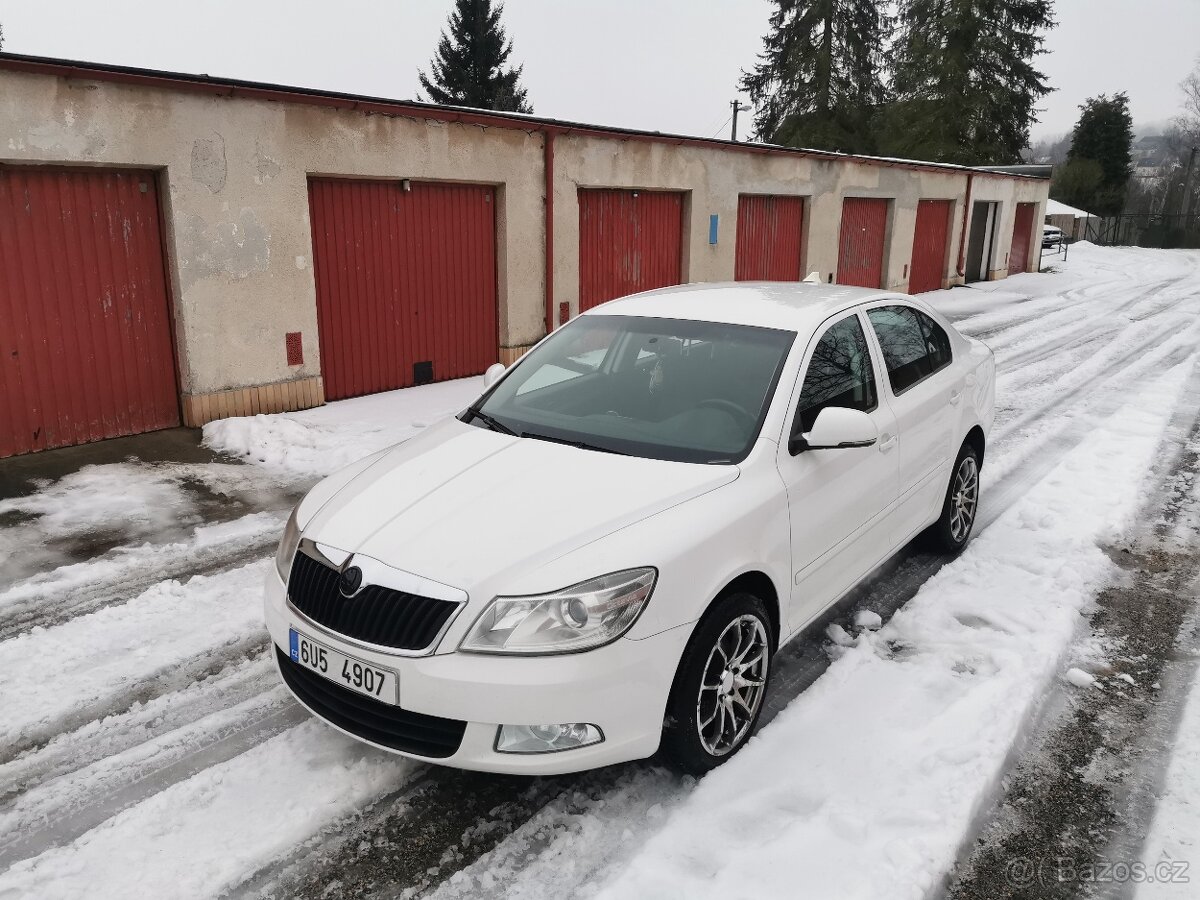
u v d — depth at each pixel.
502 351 11.05
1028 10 40.09
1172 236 51.12
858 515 4.00
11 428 7.11
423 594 2.77
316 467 7.07
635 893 2.60
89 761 3.33
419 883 2.72
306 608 3.05
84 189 7.23
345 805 3.08
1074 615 4.45
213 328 8.02
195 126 7.57
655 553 2.88
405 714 2.82
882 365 4.41
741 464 3.39
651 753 2.94
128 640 4.28
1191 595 4.80
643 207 12.69
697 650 3.01
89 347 7.46
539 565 2.81
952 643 4.16
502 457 3.51
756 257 15.47
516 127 10.34
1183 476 6.92
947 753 3.26
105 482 6.62
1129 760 3.35
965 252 23.47
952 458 5.02
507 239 10.63
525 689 2.67
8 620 4.46
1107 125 57.44
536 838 2.92
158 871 2.75
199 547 5.46
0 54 6.32
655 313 4.38
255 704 3.74
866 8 41.81
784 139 42.56
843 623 4.43
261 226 8.20
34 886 2.68
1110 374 11.20
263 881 2.72
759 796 3.05
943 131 39.72
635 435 3.64
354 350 9.54
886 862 2.71
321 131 8.51
